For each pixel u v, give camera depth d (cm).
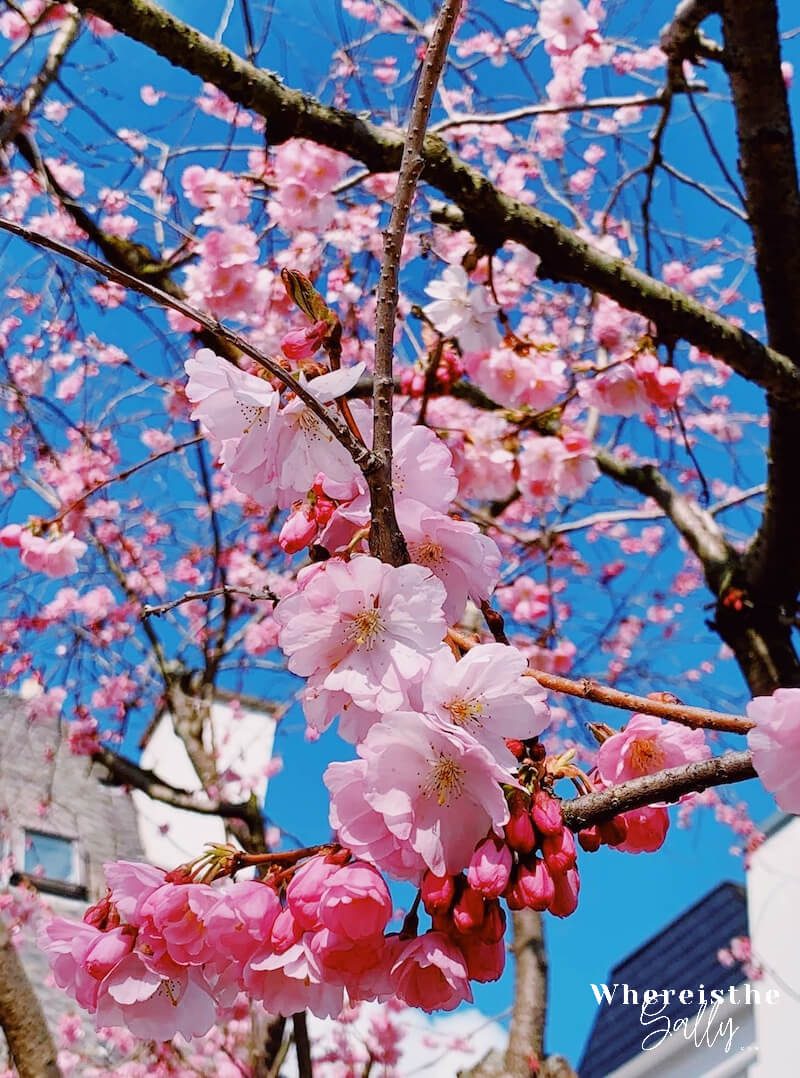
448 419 456
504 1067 345
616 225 575
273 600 212
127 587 541
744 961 693
